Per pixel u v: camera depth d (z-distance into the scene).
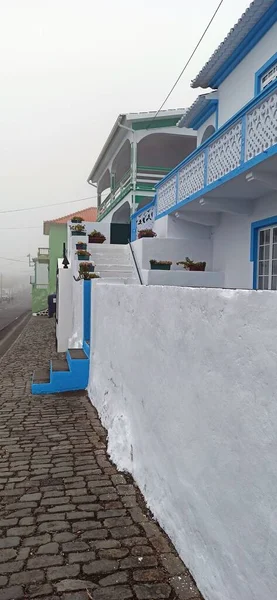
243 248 9.43
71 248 13.77
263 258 8.64
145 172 17.33
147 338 3.88
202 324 2.63
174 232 11.63
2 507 3.63
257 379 1.98
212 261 11.49
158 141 18.19
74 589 2.64
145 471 3.80
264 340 1.93
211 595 2.44
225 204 8.91
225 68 9.77
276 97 5.98
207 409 2.55
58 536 3.20
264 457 1.91
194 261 11.59
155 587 2.65
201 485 2.62
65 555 2.97
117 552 3.00
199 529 2.64
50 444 5.12
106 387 5.86
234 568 2.19
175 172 10.91
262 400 1.94
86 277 9.53
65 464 4.54
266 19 7.84
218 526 2.38
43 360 11.04
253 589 2.00
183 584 2.67
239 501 2.14
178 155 19.50
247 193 8.37
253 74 8.66
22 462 4.58
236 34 8.38
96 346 6.88
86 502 3.72
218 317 2.41
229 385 2.27
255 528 1.98
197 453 2.69
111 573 2.78
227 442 2.28
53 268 32.19
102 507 3.63
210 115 11.31
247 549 2.05
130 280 10.76
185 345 2.92
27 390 7.84
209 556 2.49
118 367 5.16
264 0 7.29
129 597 2.57
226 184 7.71
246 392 2.09
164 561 2.90
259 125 6.50
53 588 2.64
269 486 1.87
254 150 6.66
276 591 1.81
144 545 3.09
